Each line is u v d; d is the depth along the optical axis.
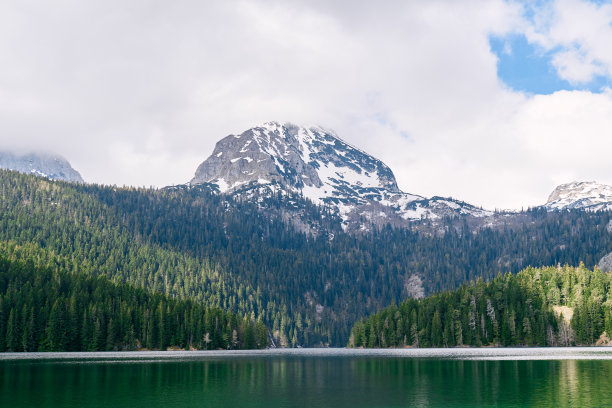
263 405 90.25
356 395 99.75
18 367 147.00
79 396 98.00
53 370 139.00
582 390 100.69
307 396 99.00
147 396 98.56
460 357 187.50
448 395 98.31
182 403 91.94
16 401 92.75
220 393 102.31
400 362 170.00
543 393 98.06
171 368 148.12
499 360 168.12
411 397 96.88
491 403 89.81
